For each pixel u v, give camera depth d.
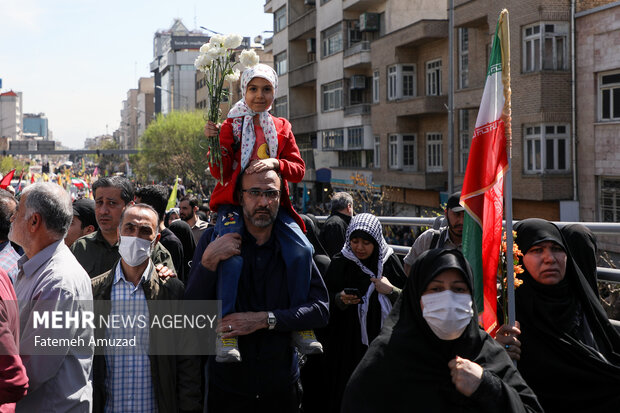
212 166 3.97
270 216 3.74
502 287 3.76
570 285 3.95
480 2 24.14
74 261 3.77
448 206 4.96
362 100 38.31
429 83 30.69
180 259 6.09
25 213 3.68
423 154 31.42
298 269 3.79
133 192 5.29
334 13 38.44
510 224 3.63
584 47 20.81
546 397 3.77
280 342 3.80
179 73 128.50
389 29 33.94
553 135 21.39
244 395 3.73
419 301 3.05
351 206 7.32
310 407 5.03
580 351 3.73
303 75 44.16
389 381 3.02
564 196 21.45
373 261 4.86
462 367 2.90
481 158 3.83
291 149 4.20
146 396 3.93
